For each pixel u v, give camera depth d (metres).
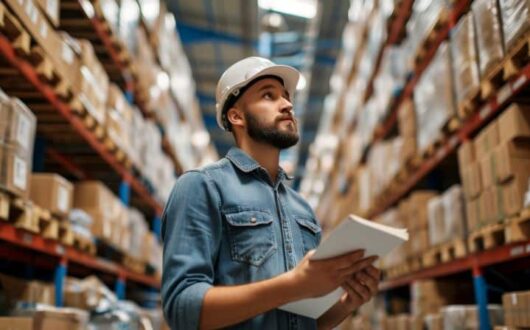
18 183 2.98
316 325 1.94
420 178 5.43
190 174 1.86
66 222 3.93
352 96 9.20
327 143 12.93
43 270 5.23
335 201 12.02
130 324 4.20
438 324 4.43
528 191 3.12
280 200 1.99
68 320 3.44
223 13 11.34
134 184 6.24
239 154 1.99
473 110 3.88
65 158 5.67
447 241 4.46
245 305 1.55
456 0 4.23
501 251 3.59
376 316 7.20
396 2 5.89
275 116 1.98
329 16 12.23
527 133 3.15
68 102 4.04
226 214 1.82
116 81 5.98
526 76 3.07
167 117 7.82
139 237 6.27
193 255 1.70
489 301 4.99
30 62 3.43
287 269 1.83
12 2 2.96
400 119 5.81
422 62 5.18
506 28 3.20
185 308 1.61
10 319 2.91
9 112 2.93
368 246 1.49
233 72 2.12
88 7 4.43
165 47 7.73
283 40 13.98
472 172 3.85
